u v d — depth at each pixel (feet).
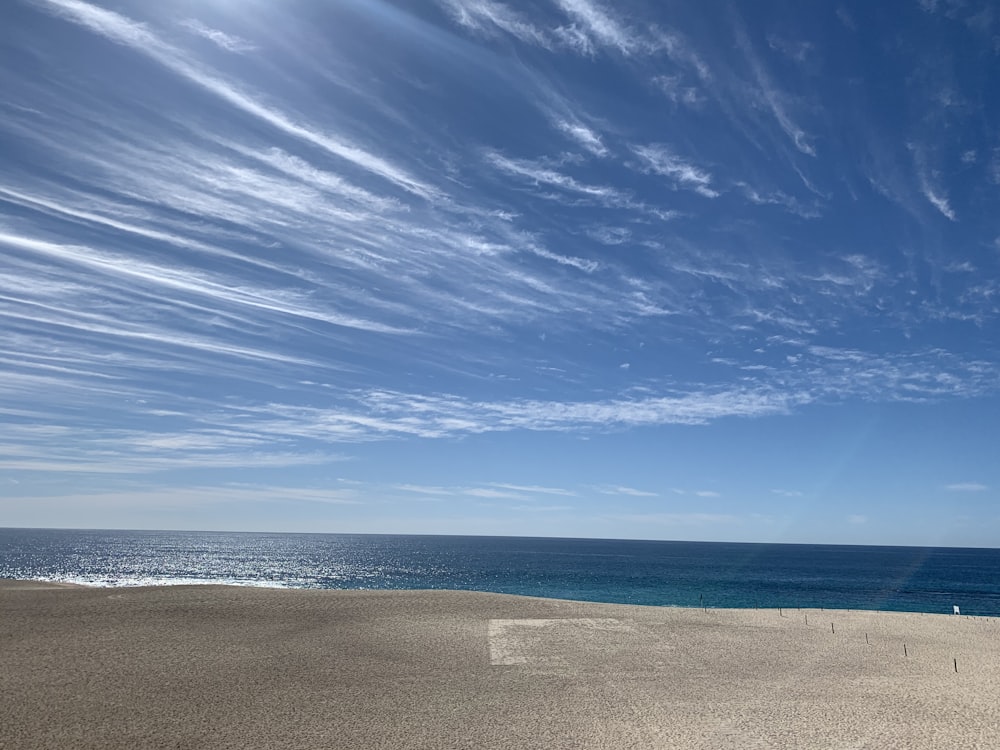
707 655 104.94
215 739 60.18
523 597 163.02
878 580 371.15
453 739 61.77
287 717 67.10
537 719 68.33
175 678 80.07
